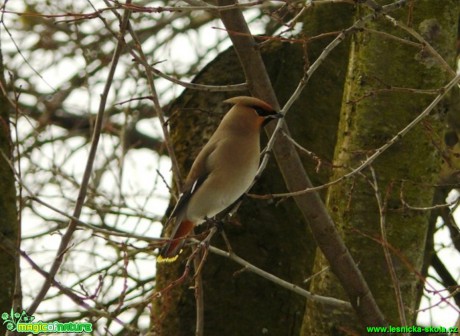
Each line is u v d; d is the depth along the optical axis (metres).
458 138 14.08
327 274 10.73
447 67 9.27
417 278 10.42
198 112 13.40
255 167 10.84
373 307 9.90
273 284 12.62
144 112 18.30
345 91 11.14
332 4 13.98
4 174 11.49
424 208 9.66
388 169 10.50
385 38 10.72
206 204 10.71
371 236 10.39
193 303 12.42
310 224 9.95
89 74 18.09
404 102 10.59
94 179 16.44
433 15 10.71
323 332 10.47
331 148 13.47
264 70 10.51
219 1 10.15
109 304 14.34
